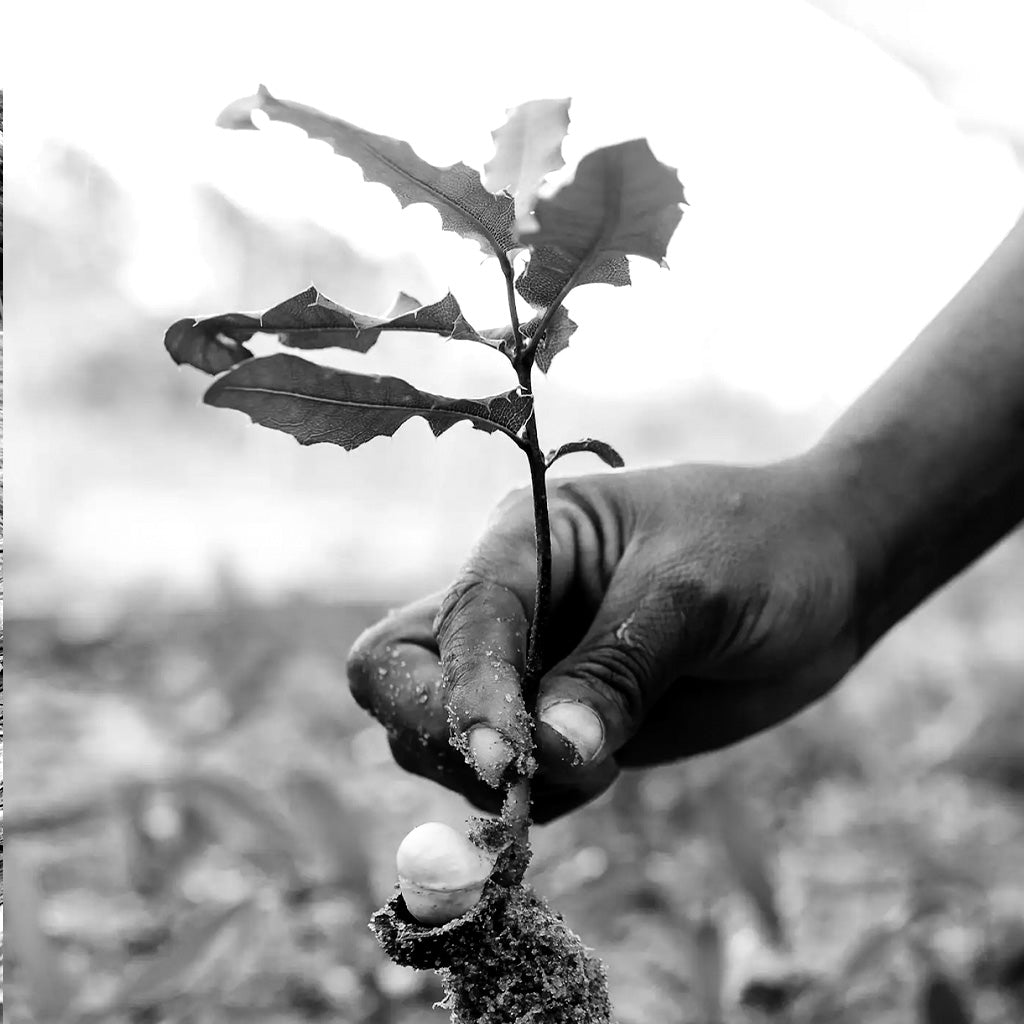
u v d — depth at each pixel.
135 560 1.61
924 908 0.70
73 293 1.68
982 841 0.94
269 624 1.12
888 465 0.54
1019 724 1.14
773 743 1.10
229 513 1.82
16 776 0.85
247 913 0.64
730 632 0.50
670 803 0.84
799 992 0.69
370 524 1.90
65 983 0.61
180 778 0.74
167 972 0.62
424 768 0.49
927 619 1.71
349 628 1.29
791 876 0.86
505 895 0.43
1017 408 0.55
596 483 0.51
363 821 0.79
